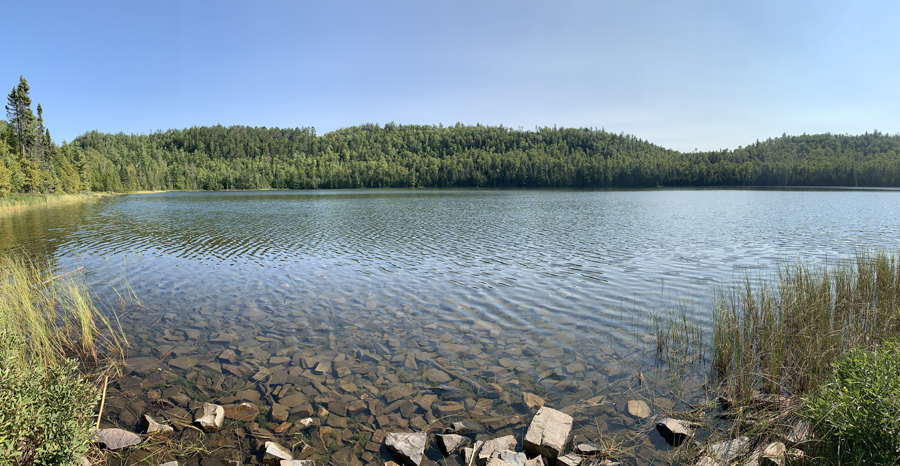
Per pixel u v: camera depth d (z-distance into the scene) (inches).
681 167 6781.5
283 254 886.4
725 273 665.0
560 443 227.6
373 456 232.7
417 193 4813.0
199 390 301.1
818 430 216.8
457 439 240.8
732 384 290.4
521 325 437.1
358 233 1235.2
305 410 275.7
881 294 430.3
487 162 7839.6
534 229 1310.3
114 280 650.2
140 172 6264.8
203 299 545.3
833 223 1401.3
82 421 211.5
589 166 6865.2
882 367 206.8
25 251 903.1
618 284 605.6
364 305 515.5
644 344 381.7
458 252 893.8
